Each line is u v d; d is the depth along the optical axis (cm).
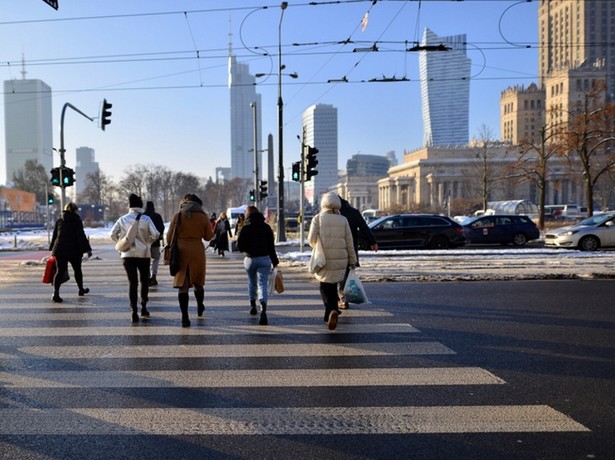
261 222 769
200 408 434
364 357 579
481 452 352
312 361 565
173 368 543
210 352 602
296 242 2702
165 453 355
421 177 11694
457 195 10994
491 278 1190
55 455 354
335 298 710
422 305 886
